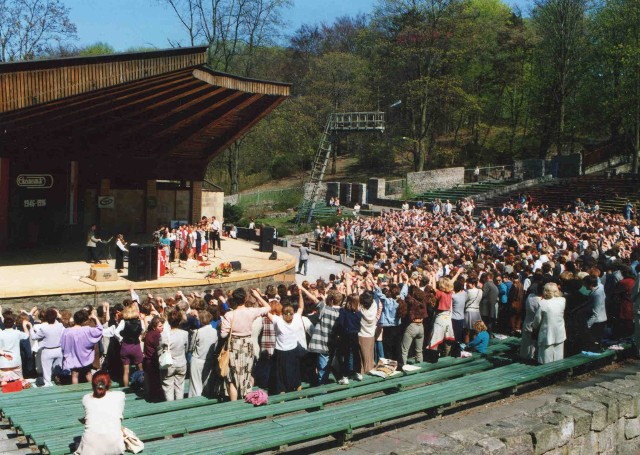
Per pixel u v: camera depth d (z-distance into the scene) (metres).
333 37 88.44
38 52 49.19
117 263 22.19
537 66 58.88
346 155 72.19
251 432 7.43
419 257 23.08
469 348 12.39
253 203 52.28
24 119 21.47
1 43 47.91
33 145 26.25
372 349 10.37
